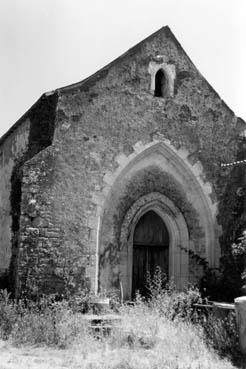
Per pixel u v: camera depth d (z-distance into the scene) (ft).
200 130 47.80
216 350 31.99
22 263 39.04
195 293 41.83
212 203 47.42
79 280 40.50
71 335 33.24
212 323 35.50
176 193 47.47
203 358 29.99
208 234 47.60
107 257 43.37
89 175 42.29
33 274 39.11
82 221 41.42
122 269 44.11
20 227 39.52
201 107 48.16
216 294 45.70
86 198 41.88
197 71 48.49
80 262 40.78
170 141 46.16
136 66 45.55
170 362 28.32
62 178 41.14
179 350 31.14
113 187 44.11
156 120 45.78
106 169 43.09
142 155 45.65
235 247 44.93
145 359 29.19
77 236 41.01
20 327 34.01
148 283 47.44
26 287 38.81
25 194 39.91
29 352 30.42
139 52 45.83
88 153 42.47
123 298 43.70
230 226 47.78
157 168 46.85
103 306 39.40
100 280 42.65
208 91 48.78
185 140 46.93
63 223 40.65
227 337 33.24
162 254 48.55
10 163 51.70
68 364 27.78
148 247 48.29
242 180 48.78
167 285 46.06
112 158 43.45
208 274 46.73
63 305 37.42
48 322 34.19
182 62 47.83
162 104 46.24
